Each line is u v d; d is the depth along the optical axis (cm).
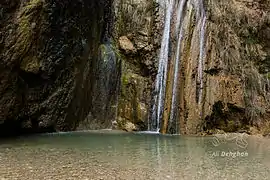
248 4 2480
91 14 2238
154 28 2417
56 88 2002
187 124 2055
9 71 1738
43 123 1967
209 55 2188
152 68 2348
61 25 1961
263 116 2141
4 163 1136
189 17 2273
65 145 1548
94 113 2236
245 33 2362
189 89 2120
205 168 1155
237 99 2119
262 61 2333
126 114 2245
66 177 979
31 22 1786
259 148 1582
